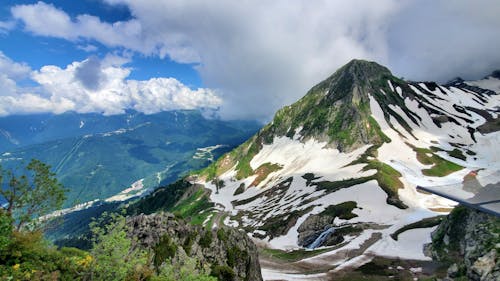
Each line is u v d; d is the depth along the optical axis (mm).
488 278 32062
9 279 19000
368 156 179500
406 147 189375
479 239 39688
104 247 22953
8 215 21844
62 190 25766
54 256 23141
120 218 24297
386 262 64125
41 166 25188
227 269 37875
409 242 76188
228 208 184625
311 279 59562
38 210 25203
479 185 11703
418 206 110812
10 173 24250
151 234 36656
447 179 146875
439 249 62812
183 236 39219
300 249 92000
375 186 124312
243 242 45844
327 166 194000
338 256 73812
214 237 42312
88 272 22094
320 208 115250
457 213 64375
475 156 191125
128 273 23797
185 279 28250
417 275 55031
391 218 99125
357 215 103125
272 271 69562
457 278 38875
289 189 172125
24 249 22312
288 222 113500
